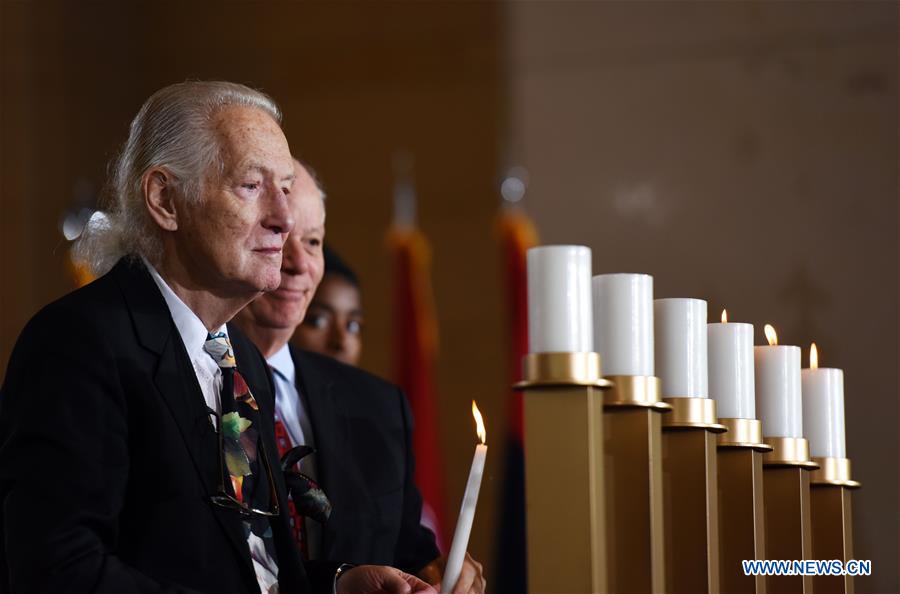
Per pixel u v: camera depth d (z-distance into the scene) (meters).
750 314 17.97
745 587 5.49
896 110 17.73
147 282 5.71
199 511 5.36
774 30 18.36
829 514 6.67
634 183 18.78
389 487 7.35
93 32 21.06
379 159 20.00
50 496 4.95
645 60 18.94
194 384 5.57
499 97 19.67
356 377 7.76
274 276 5.75
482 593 6.35
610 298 4.62
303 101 20.45
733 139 18.38
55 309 5.45
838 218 17.77
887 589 16.73
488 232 19.39
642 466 4.52
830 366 17.50
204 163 5.64
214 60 20.83
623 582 4.48
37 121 20.70
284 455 6.56
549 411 4.27
